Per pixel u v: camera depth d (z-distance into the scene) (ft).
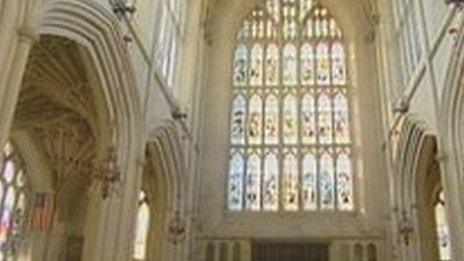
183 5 85.30
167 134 70.95
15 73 34.76
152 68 63.77
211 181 87.97
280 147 91.45
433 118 59.67
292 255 82.89
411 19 73.05
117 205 53.72
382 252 80.43
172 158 74.13
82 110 63.82
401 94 77.05
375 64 92.84
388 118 82.53
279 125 93.30
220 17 100.89
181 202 76.13
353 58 96.43
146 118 60.80
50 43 56.39
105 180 53.57
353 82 94.84
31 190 83.35
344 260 81.00
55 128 77.00
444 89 56.44
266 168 90.17
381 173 85.40
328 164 89.56
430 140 67.46
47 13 43.78
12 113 34.22
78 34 49.78
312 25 101.30
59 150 81.30
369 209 83.61
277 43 100.17
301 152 90.84
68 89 62.90
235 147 92.12
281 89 96.17
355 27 98.07
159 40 70.18
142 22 62.44
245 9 102.37
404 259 71.20
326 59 98.27
